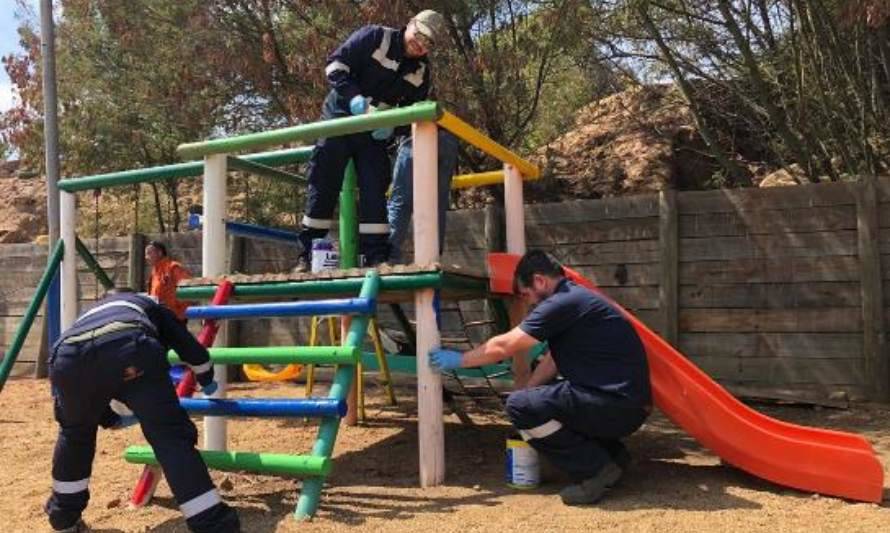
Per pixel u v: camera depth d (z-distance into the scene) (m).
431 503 4.50
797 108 9.70
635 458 5.67
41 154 12.96
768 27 9.84
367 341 8.41
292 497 4.74
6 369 8.45
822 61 9.23
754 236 7.70
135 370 3.83
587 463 4.43
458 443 6.24
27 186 19.62
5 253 11.58
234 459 4.40
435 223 4.97
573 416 4.43
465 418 7.09
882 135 9.60
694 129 13.01
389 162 5.88
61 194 8.31
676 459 5.64
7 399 9.21
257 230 6.80
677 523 4.03
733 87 10.59
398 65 5.75
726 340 7.77
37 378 11.08
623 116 12.82
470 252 8.77
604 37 10.15
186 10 9.66
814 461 4.62
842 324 7.38
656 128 13.14
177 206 15.12
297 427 6.94
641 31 10.20
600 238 8.27
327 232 5.87
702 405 4.91
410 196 5.93
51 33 9.89
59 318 8.77
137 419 3.99
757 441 4.80
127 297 4.14
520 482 4.78
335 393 4.38
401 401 8.39
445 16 9.16
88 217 16.77
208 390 4.52
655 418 7.34
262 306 4.82
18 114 12.20
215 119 10.71
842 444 4.62
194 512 3.79
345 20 8.40
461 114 8.98
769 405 7.65
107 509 4.62
